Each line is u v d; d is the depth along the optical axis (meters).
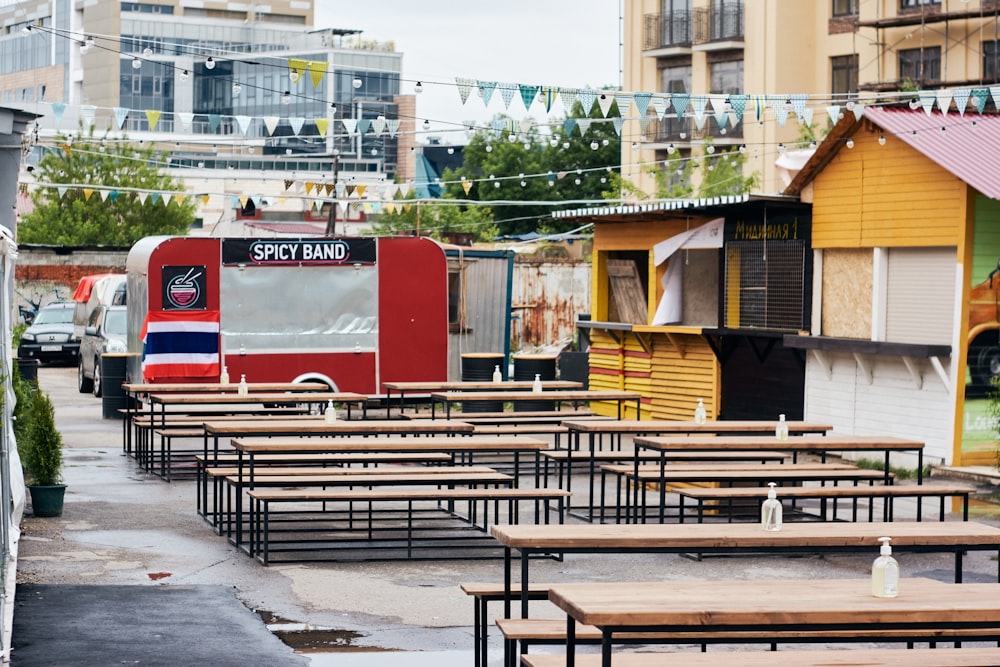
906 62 49.41
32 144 17.33
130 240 52.34
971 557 13.62
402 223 53.00
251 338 24.75
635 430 15.15
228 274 24.59
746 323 23.12
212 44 100.94
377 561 12.81
